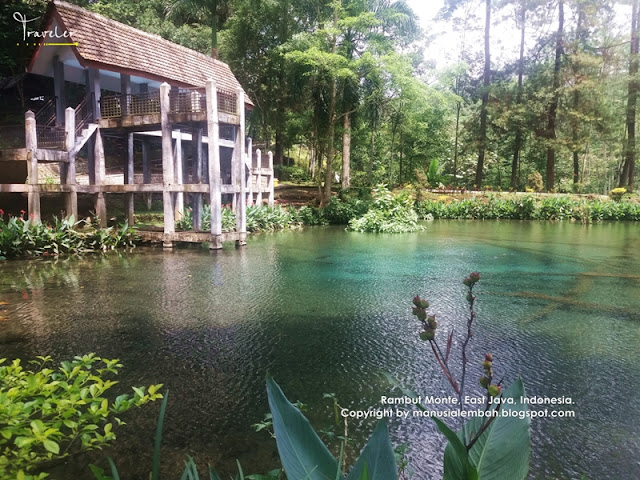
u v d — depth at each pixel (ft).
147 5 75.36
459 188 90.33
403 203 57.41
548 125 90.74
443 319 18.83
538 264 31.53
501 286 24.85
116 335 16.55
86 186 38.24
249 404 11.36
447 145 112.16
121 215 50.55
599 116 87.04
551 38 91.04
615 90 92.53
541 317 19.21
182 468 8.82
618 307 20.76
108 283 25.00
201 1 67.56
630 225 63.82
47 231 34.09
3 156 35.76
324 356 14.61
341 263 31.68
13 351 14.92
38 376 8.30
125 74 40.60
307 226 59.41
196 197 42.65
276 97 80.84
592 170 127.13
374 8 68.39
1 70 54.34
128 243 38.40
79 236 35.78
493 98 92.48
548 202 73.72
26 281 25.48
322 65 61.67
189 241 38.19
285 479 8.37
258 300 21.50
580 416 10.95
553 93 86.69
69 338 16.19
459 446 3.54
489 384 3.82
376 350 15.17
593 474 8.72
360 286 24.62
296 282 25.49
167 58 45.68
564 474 8.71
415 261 32.50
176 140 44.37
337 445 9.50
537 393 12.16
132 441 9.71
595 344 15.98
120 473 8.62
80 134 39.29
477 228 57.98
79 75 45.60
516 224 64.54
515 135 99.40
